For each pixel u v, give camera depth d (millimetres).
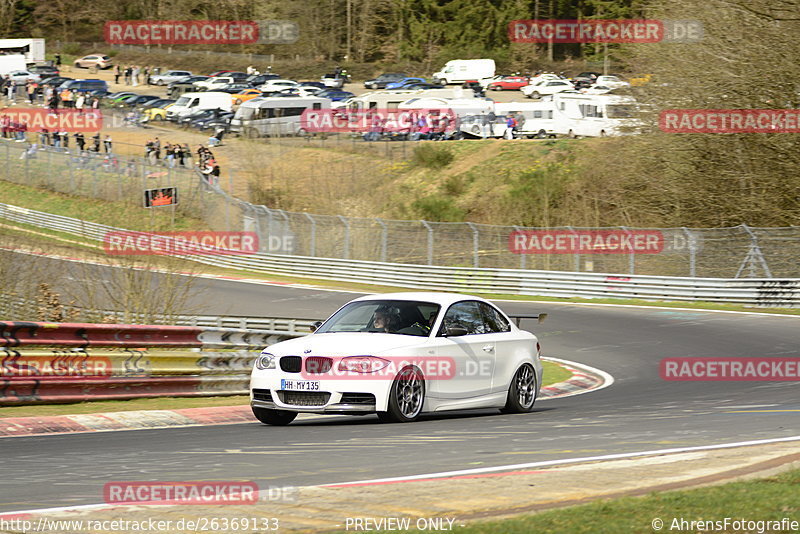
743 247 95312
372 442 26156
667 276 97438
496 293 104750
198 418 33938
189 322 62156
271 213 131125
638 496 16297
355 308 34531
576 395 45031
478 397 33781
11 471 21359
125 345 38938
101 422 31484
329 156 174500
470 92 192000
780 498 15516
